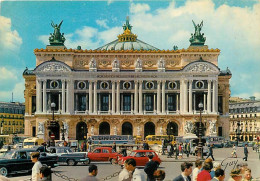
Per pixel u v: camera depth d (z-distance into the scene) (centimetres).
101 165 6856
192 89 14712
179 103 14850
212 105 14688
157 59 15050
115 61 14900
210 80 14662
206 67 14675
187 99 14750
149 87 14888
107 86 14900
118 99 14812
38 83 14662
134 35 16688
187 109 14738
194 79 14700
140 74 14812
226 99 15425
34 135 15312
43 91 14662
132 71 14800
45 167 2594
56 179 4984
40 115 14538
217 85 14775
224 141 13862
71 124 14675
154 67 15012
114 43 16612
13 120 19525
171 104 14925
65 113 14600
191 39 15175
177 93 14862
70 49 14888
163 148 10094
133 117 14712
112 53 14988
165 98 14888
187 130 14462
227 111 15400
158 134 14675
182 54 14912
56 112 14625
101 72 14788
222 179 2572
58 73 14675
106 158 7106
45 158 5522
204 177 2686
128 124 14900
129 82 14900
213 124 14488
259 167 6253
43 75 14675
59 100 14700
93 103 14850
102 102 14975
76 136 14750
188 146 9381
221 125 15362
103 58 15038
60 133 14600
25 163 5225
